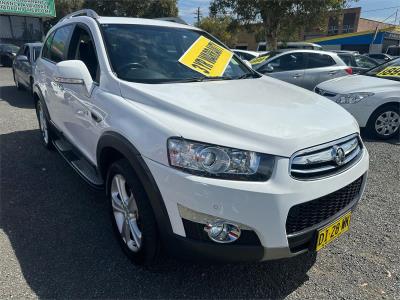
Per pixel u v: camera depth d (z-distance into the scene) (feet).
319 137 7.43
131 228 8.48
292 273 8.71
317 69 28.35
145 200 7.61
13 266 8.65
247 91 9.74
